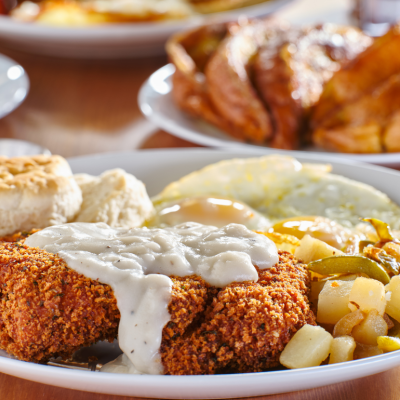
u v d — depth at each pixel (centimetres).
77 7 144
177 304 69
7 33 129
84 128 107
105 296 70
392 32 97
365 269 72
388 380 70
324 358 69
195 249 72
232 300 70
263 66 100
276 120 97
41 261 71
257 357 69
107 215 79
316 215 83
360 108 96
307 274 73
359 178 86
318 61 102
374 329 70
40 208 77
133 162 89
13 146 97
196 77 105
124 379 66
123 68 138
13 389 70
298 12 169
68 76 132
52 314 70
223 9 156
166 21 144
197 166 89
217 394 66
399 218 81
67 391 70
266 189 85
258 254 72
